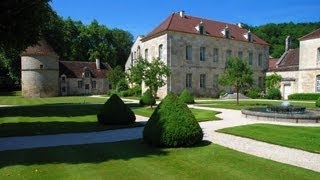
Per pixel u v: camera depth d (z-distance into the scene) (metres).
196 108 26.91
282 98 45.69
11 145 11.97
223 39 49.06
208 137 13.35
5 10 16.22
